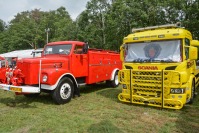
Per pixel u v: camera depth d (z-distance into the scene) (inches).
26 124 226.1
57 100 300.7
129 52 299.9
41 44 2127.2
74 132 203.9
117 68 464.4
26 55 859.4
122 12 1075.3
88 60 374.9
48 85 292.7
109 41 1249.4
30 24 2095.2
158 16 1038.4
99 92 398.6
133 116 248.5
